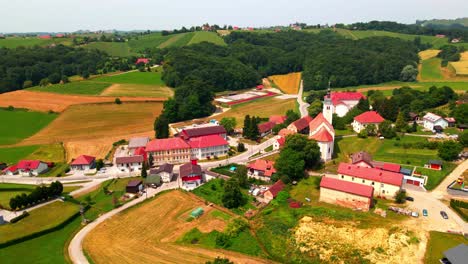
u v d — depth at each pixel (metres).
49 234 89.94
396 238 80.19
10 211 100.94
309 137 133.50
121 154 149.00
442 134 150.38
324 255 76.56
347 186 97.69
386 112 172.25
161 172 121.19
